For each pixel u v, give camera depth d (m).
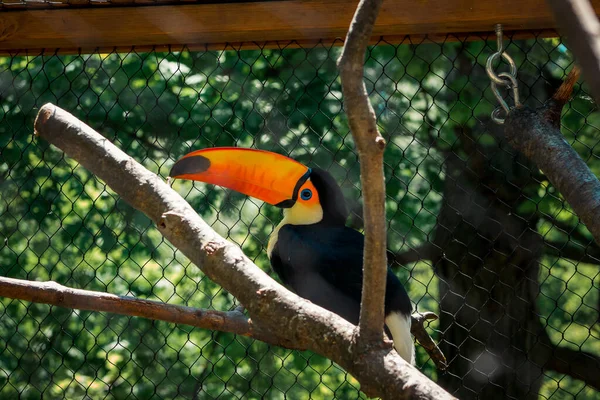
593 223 3.83
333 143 9.62
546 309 10.59
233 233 9.82
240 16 5.45
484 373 8.19
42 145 9.88
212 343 10.26
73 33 5.60
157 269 10.71
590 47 1.65
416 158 9.69
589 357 8.79
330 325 2.97
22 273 10.45
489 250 8.52
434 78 9.53
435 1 5.29
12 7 5.62
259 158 5.98
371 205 2.69
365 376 2.80
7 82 9.61
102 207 10.36
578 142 8.52
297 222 6.11
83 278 10.54
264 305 3.10
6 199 10.20
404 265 9.30
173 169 5.80
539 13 5.16
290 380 10.71
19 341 10.55
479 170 8.82
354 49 2.57
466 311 8.71
